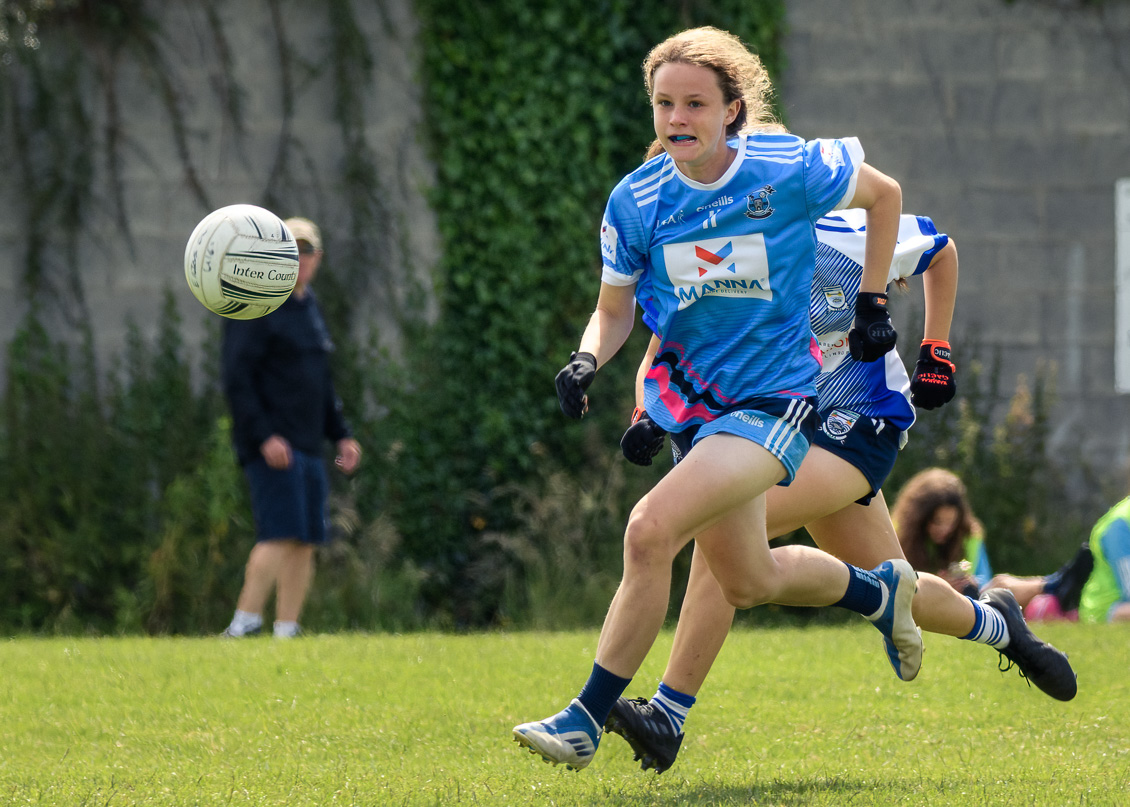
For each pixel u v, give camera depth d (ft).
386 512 113.19
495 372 116.67
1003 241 124.16
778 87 121.60
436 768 41.29
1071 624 78.38
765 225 37.14
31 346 109.50
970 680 58.08
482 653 65.98
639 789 38.78
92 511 107.24
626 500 111.34
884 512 45.91
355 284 115.03
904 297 120.57
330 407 86.99
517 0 116.78
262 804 35.29
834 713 51.47
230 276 53.67
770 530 43.21
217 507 105.19
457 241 116.67
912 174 123.65
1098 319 124.67
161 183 112.78
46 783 38.14
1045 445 122.42
